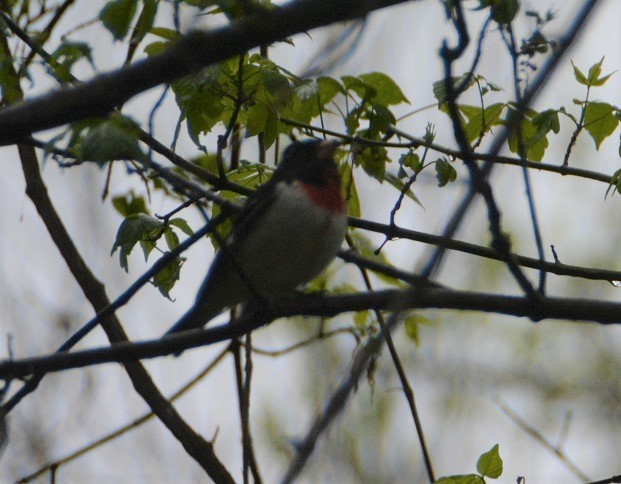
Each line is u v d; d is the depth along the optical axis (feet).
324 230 31.65
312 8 19.58
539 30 26.78
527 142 32.01
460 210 17.94
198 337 26.14
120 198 34.27
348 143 33.01
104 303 32.53
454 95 21.13
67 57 26.16
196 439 32.07
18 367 24.00
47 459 37.04
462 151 21.17
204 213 25.40
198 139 30.32
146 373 32.19
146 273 28.30
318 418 17.24
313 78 32.19
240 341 35.29
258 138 37.14
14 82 29.14
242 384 34.06
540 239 24.56
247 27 20.01
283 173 33.14
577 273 32.42
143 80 20.86
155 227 30.42
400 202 32.53
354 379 17.02
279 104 30.83
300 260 32.12
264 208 31.94
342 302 27.02
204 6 25.09
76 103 21.13
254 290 26.63
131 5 24.44
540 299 24.57
